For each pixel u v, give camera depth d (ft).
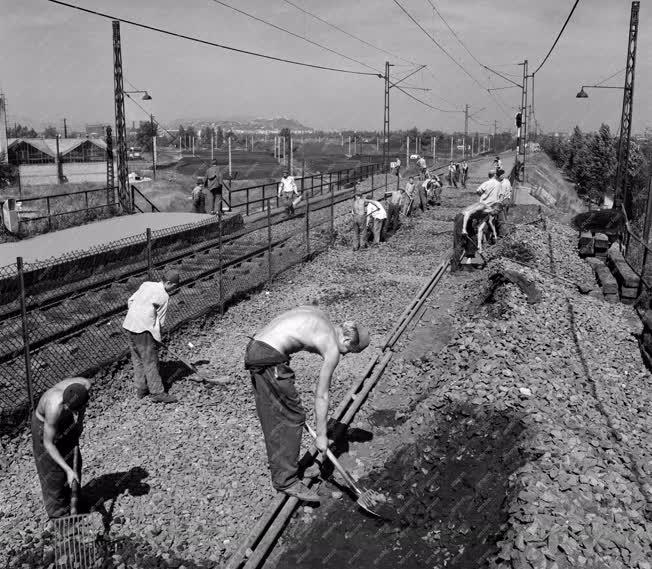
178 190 108.99
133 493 19.53
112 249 45.24
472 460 20.68
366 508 18.61
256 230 68.80
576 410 23.70
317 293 45.34
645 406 26.09
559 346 31.22
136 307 26.09
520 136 140.77
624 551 15.19
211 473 20.70
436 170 174.50
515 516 16.69
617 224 57.93
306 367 30.78
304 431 23.70
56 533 17.07
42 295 37.70
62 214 68.03
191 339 35.47
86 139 216.95
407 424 23.91
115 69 84.02
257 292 46.83
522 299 37.68
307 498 18.97
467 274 50.83
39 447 17.17
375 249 64.23
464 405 23.81
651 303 40.34
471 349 29.55
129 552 16.70
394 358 32.01
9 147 198.29
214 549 16.97
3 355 28.68
